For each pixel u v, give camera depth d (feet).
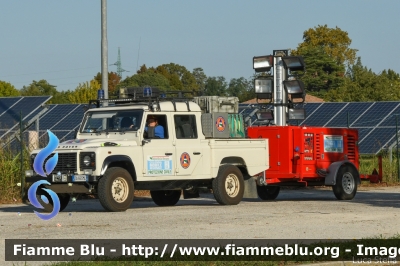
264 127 68.90
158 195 63.57
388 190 85.97
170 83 270.26
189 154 58.80
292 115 72.38
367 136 110.01
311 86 299.38
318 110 122.52
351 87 254.06
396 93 254.88
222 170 61.16
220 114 61.52
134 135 56.24
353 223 46.19
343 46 327.67
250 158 63.41
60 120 104.94
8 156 70.54
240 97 273.95
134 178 55.31
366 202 64.03
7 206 64.03
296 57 71.72
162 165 56.90
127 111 57.57
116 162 54.60
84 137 58.75
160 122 57.82
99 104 60.80
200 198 75.61
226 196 60.90
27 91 273.75
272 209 56.54
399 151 106.42
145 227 44.04
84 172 52.85
